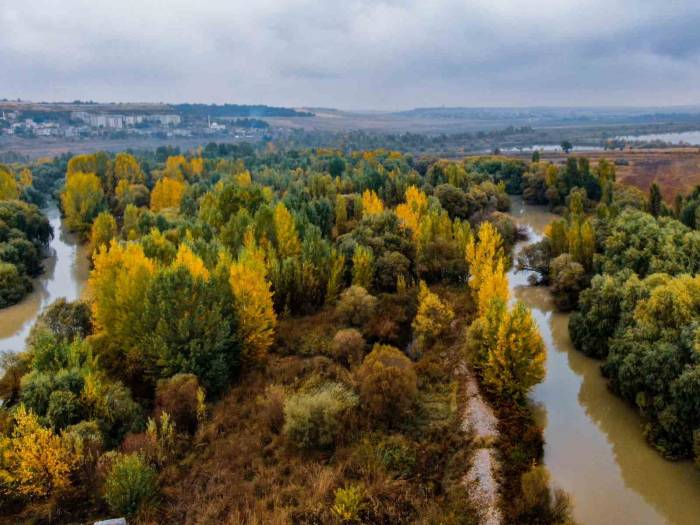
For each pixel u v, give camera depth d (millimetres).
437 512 31156
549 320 67062
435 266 71625
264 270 53875
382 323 55688
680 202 95500
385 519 30781
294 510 30938
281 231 73125
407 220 83625
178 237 77062
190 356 44250
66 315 54781
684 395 37844
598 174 134250
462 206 111375
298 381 45969
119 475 31625
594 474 38156
